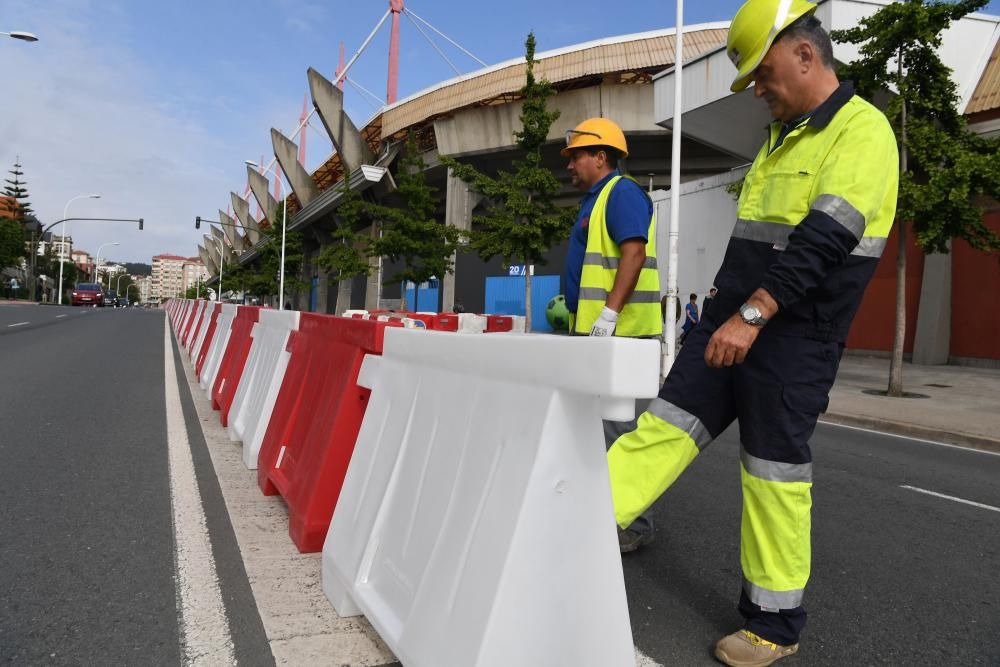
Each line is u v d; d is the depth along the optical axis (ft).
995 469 19.84
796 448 6.87
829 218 6.38
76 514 11.23
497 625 4.83
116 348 45.39
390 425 7.84
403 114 123.65
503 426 5.56
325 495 9.50
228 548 9.78
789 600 6.99
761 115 55.77
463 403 6.34
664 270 77.20
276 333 15.57
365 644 7.09
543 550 5.01
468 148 110.22
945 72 34.09
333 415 9.75
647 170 109.50
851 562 10.86
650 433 7.64
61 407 21.52
